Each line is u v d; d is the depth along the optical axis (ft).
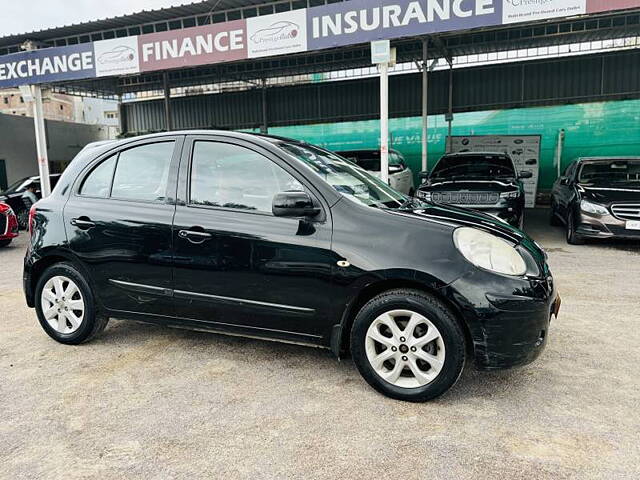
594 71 49.32
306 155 11.39
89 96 64.34
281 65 51.88
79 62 32.96
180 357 11.90
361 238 9.70
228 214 10.83
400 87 55.83
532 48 47.73
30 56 34.76
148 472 7.49
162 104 66.69
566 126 50.96
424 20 24.27
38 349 12.58
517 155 52.34
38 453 8.03
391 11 24.76
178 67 30.17
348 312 9.92
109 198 12.21
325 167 11.32
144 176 11.98
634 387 10.07
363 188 11.37
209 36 28.84
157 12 38.50
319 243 9.90
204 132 11.64
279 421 8.92
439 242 9.33
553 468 7.45
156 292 11.49
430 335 9.27
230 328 11.03
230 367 11.28
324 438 8.35
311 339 10.30
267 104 61.52
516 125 52.60
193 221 11.00
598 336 12.98
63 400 9.82
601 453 7.82
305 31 26.61
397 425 8.73
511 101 52.37
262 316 10.56
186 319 11.42
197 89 64.49
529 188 52.24
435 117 55.16
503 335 8.97
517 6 22.72
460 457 7.75
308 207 9.86
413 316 9.36
